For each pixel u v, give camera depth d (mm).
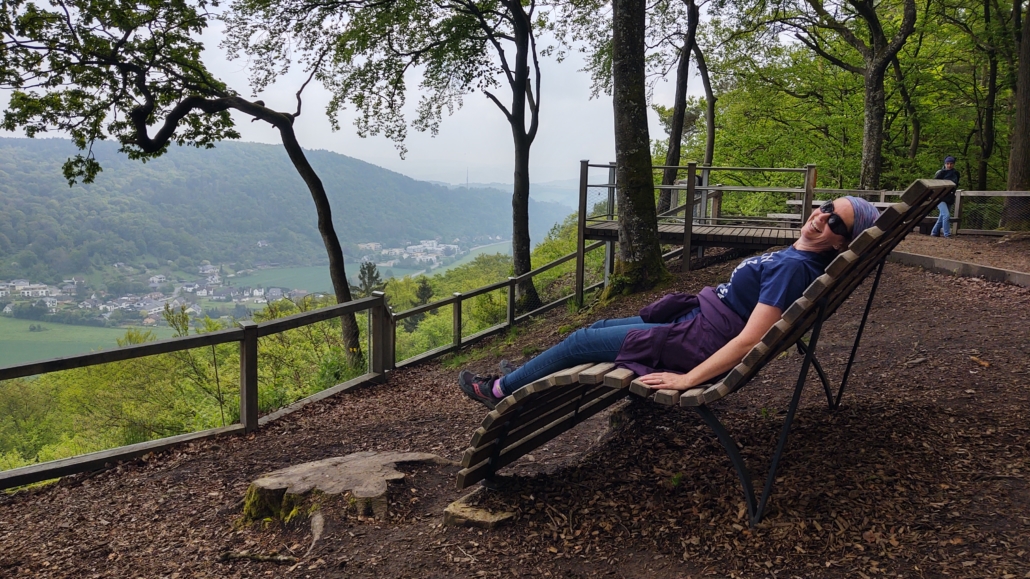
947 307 7230
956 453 3152
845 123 22594
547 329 10766
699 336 2928
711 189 11078
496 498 3416
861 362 5305
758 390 4781
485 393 3600
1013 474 2902
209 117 14719
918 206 2781
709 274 10734
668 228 12039
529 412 3312
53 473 4781
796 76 23250
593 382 2889
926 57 22062
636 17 10297
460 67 17156
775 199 24172
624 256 10898
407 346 15320
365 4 15430
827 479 3020
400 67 16469
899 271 9594
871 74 18234
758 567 2555
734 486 3121
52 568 3385
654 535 2898
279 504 3723
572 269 18922
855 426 3584
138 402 9891
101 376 10016
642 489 3291
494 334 11859
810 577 2441
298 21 15109
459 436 5484
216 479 4648
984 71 24359
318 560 3129
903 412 3746
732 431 3795
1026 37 15055
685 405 2650
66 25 12719
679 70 17672
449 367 9398
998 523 2559
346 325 12039
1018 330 5762
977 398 3955
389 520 3486
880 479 2961
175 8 13305
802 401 4348
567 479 3535
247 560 3301
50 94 12859
